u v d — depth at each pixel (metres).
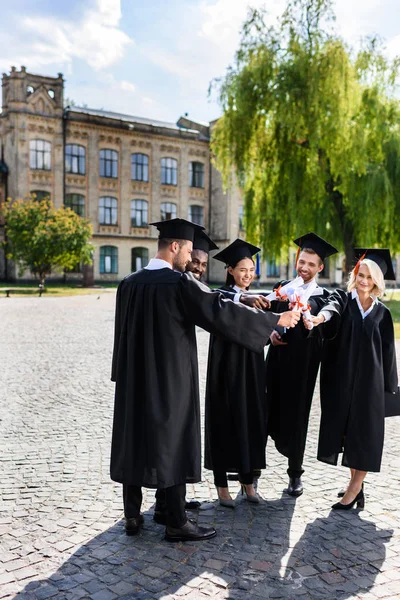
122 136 43.84
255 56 20.11
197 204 47.94
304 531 3.79
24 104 39.53
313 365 4.41
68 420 6.53
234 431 4.20
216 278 48.31
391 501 4.32
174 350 3.55
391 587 3.10
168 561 3.38
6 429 6.16
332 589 3.08
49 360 10.60
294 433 4.38
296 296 3.88
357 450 4.05
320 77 18.86
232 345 4.16
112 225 44.09
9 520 3.95
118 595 3.01
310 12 19.23
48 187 40.94
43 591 3.04
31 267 32.53
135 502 3.71
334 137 19.02
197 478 3.62
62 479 4.73
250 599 2.97
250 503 4.30
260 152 20.84
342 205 21.80
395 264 51.03
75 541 3.63
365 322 4.19
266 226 21.36
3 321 17.16
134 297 3.68
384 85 19.86
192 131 46.88
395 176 20.62
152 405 3.51
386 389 4.19
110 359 10.79
